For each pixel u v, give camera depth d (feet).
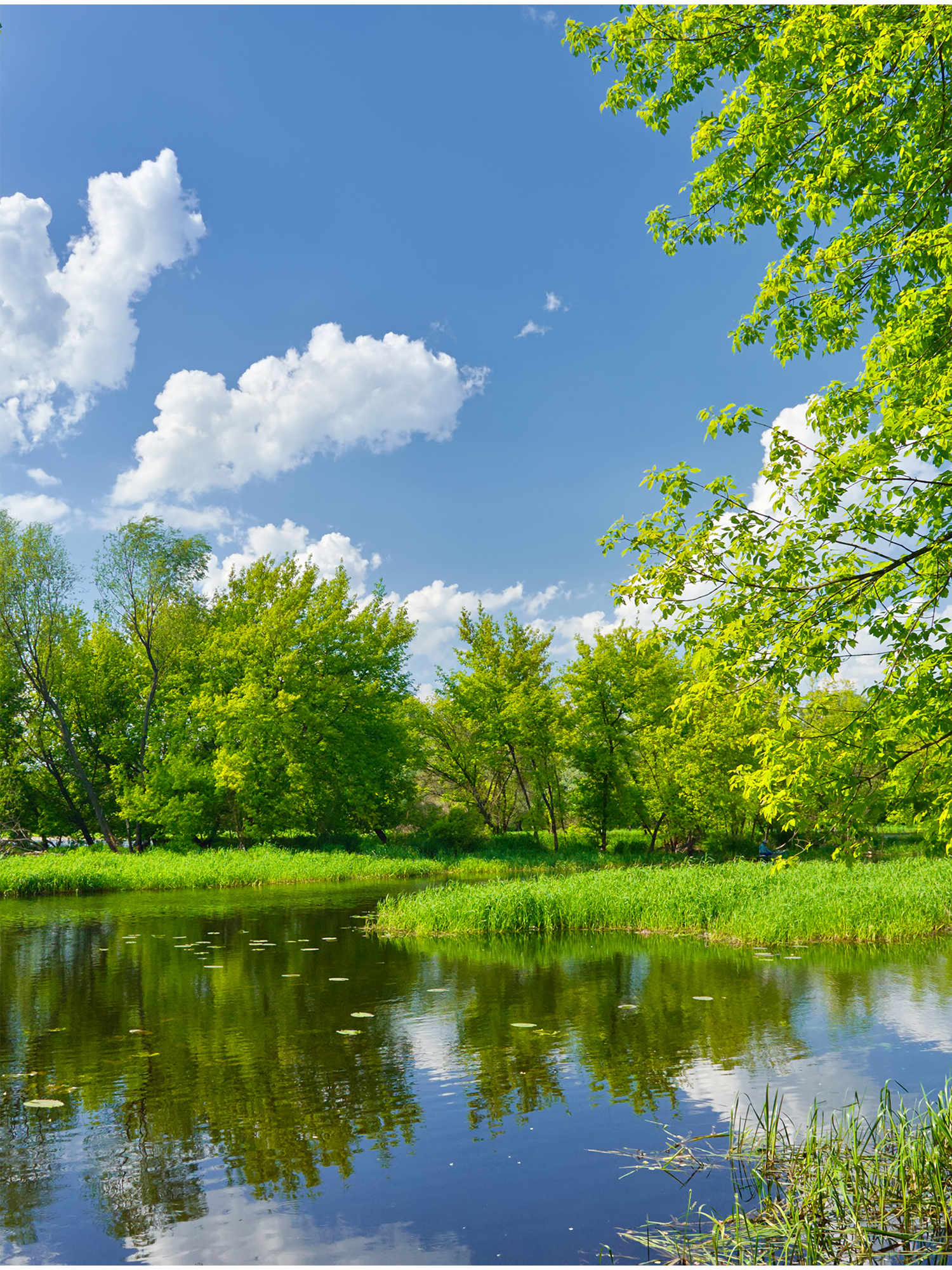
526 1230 14.37
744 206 24.84
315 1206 15.43
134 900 69.92
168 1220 14.89
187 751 120.78
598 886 56.03
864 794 18.11
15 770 123.03
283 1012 30.42
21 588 112.06
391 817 136.36
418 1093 21.50
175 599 123.13
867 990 33.06
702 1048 25.22
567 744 117.50
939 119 19.85
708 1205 15.24
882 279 21.81
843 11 19.95
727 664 18.54
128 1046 26.11
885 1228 13.94
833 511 17.79
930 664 17.12
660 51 25.04
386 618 144.87
